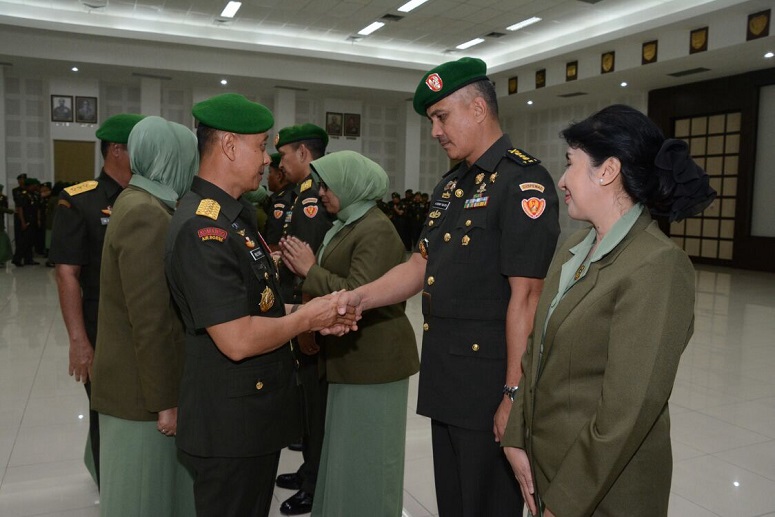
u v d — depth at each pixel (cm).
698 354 506
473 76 160
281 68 1381
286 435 154
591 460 107
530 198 150
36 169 1445
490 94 163
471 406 158
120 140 222
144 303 162
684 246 1323
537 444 123
